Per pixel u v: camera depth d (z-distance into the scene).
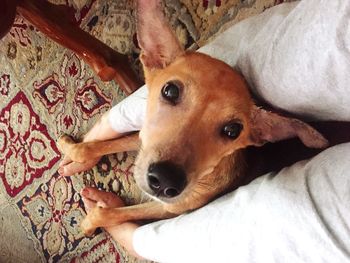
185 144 0.24
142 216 0.35
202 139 0.25
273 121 0.26
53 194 0.42
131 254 0.36
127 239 0.35
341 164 0.22
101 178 0.40
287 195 0.23
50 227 0.42
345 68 0.19
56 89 0.43
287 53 0.20
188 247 0.28
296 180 0.23
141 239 0.32
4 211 0.45
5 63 0.46
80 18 0.43
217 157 0.26
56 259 0.42
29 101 0.45
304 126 0.25
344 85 0.20
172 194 0.24
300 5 0.21
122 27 0.41
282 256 0.23
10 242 0.44
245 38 0.27
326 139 0.25
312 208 0.22
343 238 0.21
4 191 0.45
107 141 0.37
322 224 0.21
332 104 0.21
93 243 0.40
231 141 0.26
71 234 0.41
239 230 0.24
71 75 0.43
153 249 0.31
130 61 0.40
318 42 0.19
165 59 0.27
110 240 0.39
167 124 0.25
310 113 0.24
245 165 0.31
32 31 0.45
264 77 0.22
